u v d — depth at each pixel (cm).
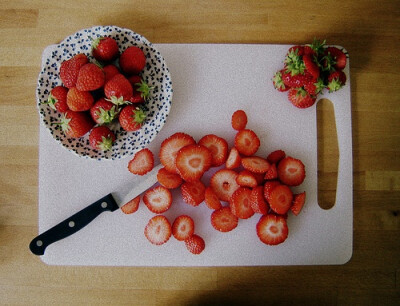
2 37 108
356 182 108
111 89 91
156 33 109
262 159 102
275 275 107
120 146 100
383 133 109
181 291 106
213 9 110
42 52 108
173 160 102
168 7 110
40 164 104
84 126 97
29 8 109
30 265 105
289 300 107
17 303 105
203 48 107
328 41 110
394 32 111
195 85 107
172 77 107
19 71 108
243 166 104
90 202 104
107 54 96
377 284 107
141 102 99
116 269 106
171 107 106
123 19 110
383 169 108
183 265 104
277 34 110
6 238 105
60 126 99
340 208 106
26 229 105
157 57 100
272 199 99
